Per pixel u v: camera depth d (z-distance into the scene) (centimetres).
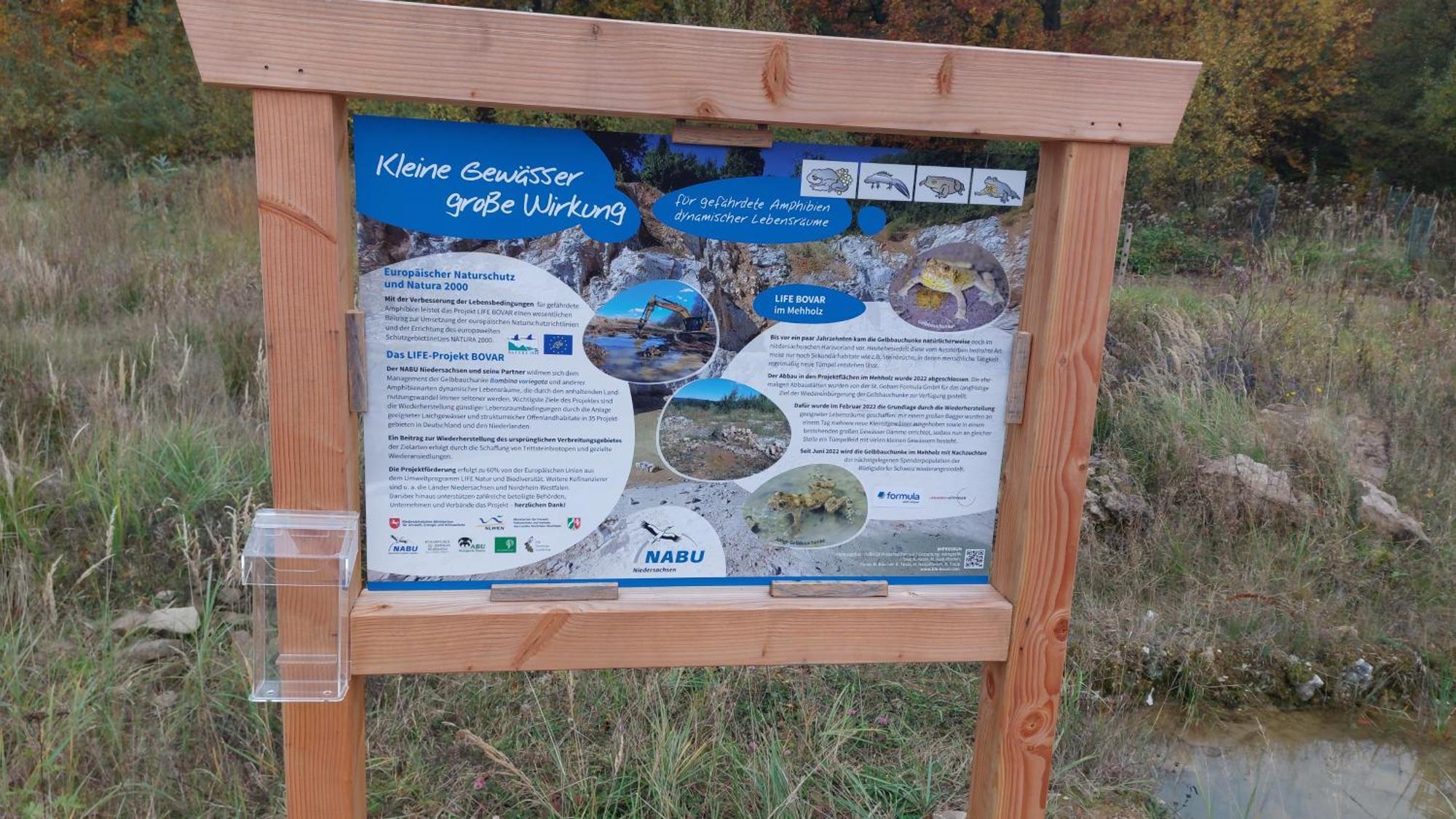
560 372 176
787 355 184
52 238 669
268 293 160
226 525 360
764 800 253
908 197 181
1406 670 349
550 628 180
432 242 168
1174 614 369
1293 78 1130
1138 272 892
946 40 1080
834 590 192
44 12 1080
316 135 157
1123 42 1112
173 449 384
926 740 296
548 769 270
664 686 302
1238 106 1111
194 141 1043
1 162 922
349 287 170
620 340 177
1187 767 305
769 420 186
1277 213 983
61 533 355
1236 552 407
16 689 259
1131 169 1081
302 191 158
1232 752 315
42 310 547
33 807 224
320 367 164
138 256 653
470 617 177
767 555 192
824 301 183
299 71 153
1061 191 179
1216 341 565
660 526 186
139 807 240
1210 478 436
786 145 175
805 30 1021
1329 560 403
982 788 211
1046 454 189
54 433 419
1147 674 341
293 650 170
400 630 175
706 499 187
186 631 309
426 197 166
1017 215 186
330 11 152
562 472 181
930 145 293
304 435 166
